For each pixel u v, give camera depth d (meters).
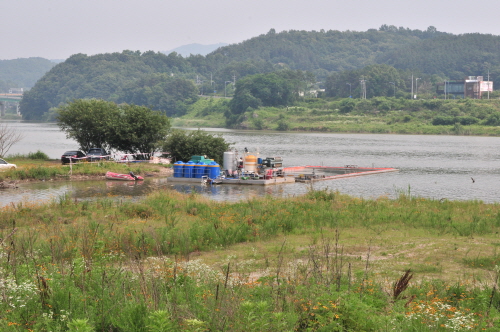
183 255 18.70
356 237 22.12
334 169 61.72
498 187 46.84
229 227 22.42
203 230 21.88
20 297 10.96
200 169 47.53
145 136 59.72
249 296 11.78
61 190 40.31
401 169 63.25
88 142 61.56
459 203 32.28
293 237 22.41
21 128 199.12
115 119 60.22
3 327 9.50
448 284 14.34
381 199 34.09
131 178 47.50
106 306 10.85
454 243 20.83
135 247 18.02
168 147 57.41
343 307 10.55
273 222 23.84
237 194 39.88
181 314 10.16
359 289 12.67
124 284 11.80
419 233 23.16
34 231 19.69
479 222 25.05
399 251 19.42
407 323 10.30
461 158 80.88
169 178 47.56
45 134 150.75
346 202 32.16
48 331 9.66
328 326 9.92
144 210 27.47
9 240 17.38
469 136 166.62
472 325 10.41
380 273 15.88
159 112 62.03
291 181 48.56
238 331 9.44
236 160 51.03
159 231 20.86
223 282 12.87
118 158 62.72
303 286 12.05
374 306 11.55
